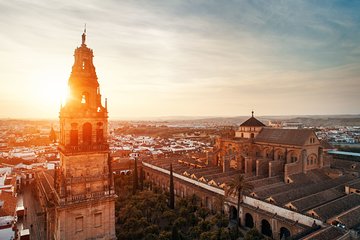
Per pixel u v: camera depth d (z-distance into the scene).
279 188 89.19
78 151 57.00
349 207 73.06
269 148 119.06
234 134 144.12
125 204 89.88
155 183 140.12
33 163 181.50
